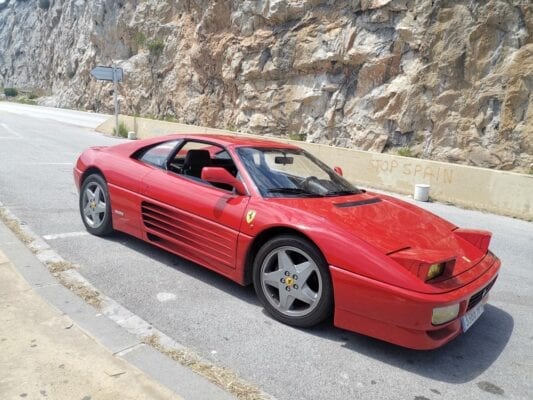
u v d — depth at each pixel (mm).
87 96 33562
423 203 9625
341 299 2990
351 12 14812
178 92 23422
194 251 3920
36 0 55250
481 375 2902
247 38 18438
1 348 2561
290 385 2615
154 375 2498
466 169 9469
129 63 27906
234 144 4164
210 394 2373
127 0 28969
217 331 3170
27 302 3152
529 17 10930
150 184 4297
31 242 4539
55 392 2236
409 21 13164
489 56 11578
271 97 17266
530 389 2783
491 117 11500
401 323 2787
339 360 2928
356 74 14688
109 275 4000
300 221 3230
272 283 3385
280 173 3961
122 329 2953
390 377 2789
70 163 10242
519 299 4309
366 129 13984
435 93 12523
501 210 8898
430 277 2842
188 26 24281
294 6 16438
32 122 23188
